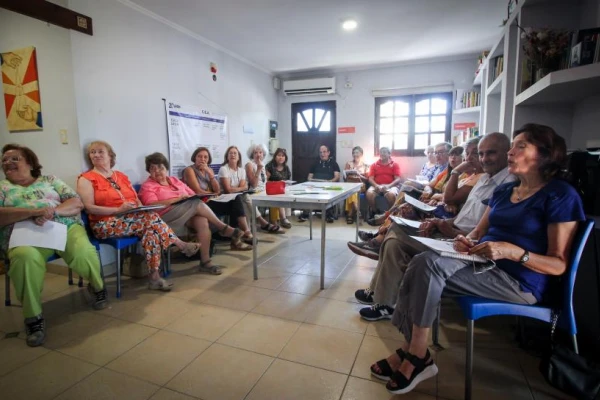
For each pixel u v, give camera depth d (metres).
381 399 1.29
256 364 1.52
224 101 4.25
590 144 1.58
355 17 3.25
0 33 2.67
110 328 1.84
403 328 1.35
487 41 4.00
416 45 4.11
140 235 2.32
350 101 5.27
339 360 1.54
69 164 2.58
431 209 2.30
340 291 2.30
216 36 3.74
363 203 4.66
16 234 1.78
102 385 1.39
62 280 2.56
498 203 1.42
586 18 2.02
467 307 1.23
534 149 1.25
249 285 2.42
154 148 3.22
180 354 1.60
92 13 2.59
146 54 3.09
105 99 2.72
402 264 1.64
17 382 1.41
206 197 2.89
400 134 5.13
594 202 1.48
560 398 1.28
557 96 1.98
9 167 1.96
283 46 4.11
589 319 1.39
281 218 4.14
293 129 5.65
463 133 4.46
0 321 1.94
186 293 2.29
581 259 1.41
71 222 2.08
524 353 1.58
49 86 2.56
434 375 1.39
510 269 1.26
